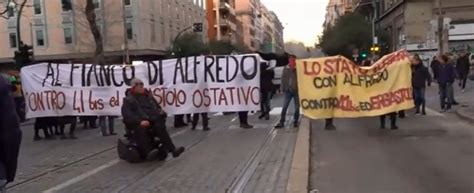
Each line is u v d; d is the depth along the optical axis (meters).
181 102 15.70
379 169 9.12
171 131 15.55
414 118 17.03
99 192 7.94
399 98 14.47
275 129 14.94
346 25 70.38
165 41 69.69
